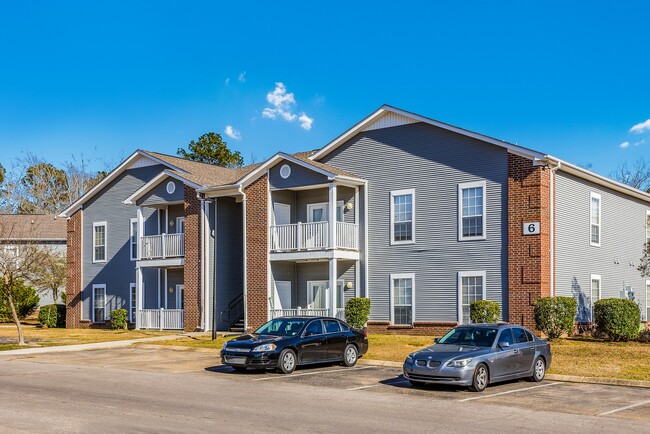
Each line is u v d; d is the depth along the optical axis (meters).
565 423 13.26
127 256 41.34
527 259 28.20
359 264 32.78
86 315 42.81
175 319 36.94
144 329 37.84
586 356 22.69
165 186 37.75
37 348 28.23
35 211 81.88
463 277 29.97
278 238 33.22
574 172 30.42
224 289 36.25
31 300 51.00
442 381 16.86
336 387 17.81
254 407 14.72
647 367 20.52
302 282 34.84
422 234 31.20
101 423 12.77
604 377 18.83
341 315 32.00
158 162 39.91
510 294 28.50
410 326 30.94
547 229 28.50
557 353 23.33
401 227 31.83
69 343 30.41
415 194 31.52
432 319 30.62
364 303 31.31
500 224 29.14
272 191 33.97
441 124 30.64
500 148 29.31
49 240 57.84
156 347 28.64
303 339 20.97
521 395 16.58
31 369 21.83
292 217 35.03
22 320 51.50
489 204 29.48
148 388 17.55
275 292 33.62
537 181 28.22
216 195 35.44
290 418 13.48
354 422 13.12
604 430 12.65
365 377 19.69
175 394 16.52
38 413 13.80
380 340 28.09
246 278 33.94
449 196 30.58
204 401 15.48
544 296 27.98
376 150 32.84
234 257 36.94
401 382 18.67
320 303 34.22
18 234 56.94
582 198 31.70
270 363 20.06
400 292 31.62
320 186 32.25
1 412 13.91
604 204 33.69
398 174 32.06
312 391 17.12
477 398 16.09
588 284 31.64
